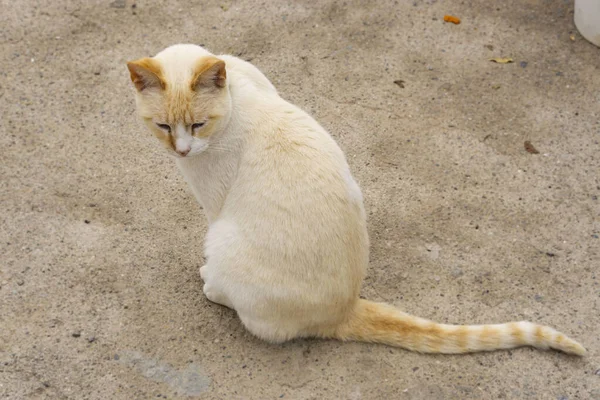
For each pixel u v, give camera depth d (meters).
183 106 3.35
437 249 4.38
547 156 4.96
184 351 3.81
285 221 3.49
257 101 3.65
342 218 3.53
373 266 4.27
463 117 5.30
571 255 4.30
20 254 4.30
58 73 5.64
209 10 6.25
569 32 6.02
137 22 6.12
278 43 5.95
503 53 5.84
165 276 4.21
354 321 3.76
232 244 3.58
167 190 4.75
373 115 5.33
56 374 3.69
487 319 3.96
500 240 4.41
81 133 5.15
